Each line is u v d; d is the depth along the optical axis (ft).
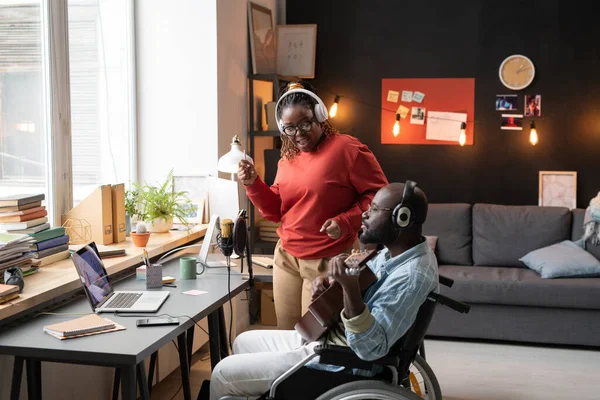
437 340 15.42
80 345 7.05
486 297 14.88
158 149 14.49
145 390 8.36
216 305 8.91
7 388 8.25
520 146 18.17
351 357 6.98
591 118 17.76
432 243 16.84
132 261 10.49
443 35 18.38
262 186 10.18
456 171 18.54
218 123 14.32
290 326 10.16
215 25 14.07
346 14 18.83
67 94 11.39
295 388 7.38
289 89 9.48
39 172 10.94
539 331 14.80
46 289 8.23
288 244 9.81
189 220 14.05
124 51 14.16
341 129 19.08
